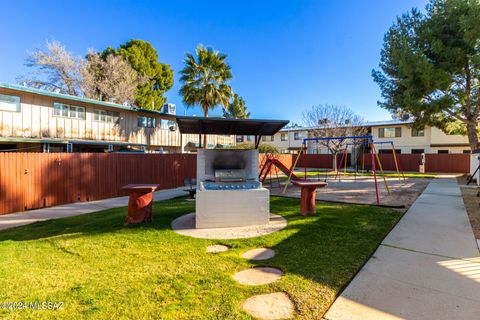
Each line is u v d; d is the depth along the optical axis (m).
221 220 5.00
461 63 11.66
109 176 9.70
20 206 7.41
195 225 5.05
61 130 13.05
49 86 21.58
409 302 2.41
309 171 20.86
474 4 11.12
